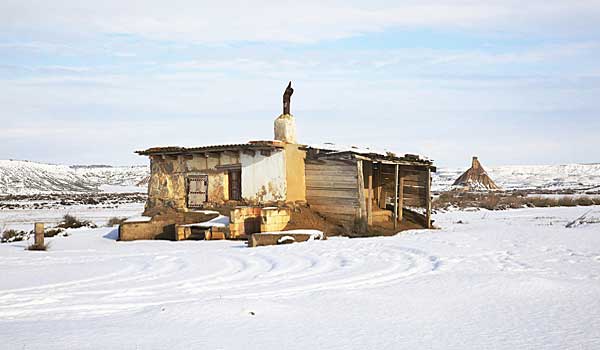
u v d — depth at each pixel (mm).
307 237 20641
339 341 7371
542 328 8070
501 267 13555
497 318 8680
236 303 9406
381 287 11242
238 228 22953
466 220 32562
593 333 7781
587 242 18062
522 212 39812
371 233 23312
